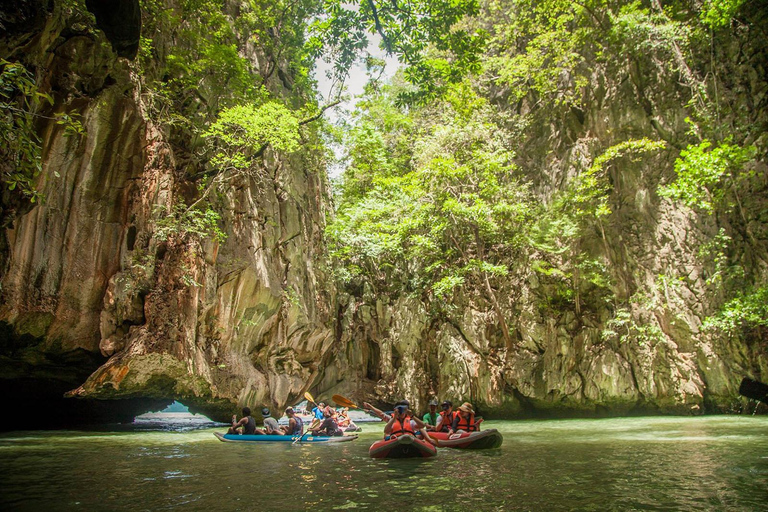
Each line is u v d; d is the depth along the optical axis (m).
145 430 16.56
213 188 17.77
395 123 30.25
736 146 17.86
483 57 29.94
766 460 7.91
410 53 15.75
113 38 12.16
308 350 21.81
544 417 23.66
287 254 20.64
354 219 26.12
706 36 22.69
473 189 24.19
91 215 14.82
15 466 7.92
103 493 5.69
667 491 5.59
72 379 16.55
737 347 20.69
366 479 6.51
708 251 21.11
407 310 25.14
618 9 24.75
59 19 11.46
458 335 24.36
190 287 15.63
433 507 4.91
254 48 22.97
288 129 17.67
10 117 7.55
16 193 12.49
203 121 19.00
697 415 20.91
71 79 13.80
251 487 6.00
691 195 18.33
